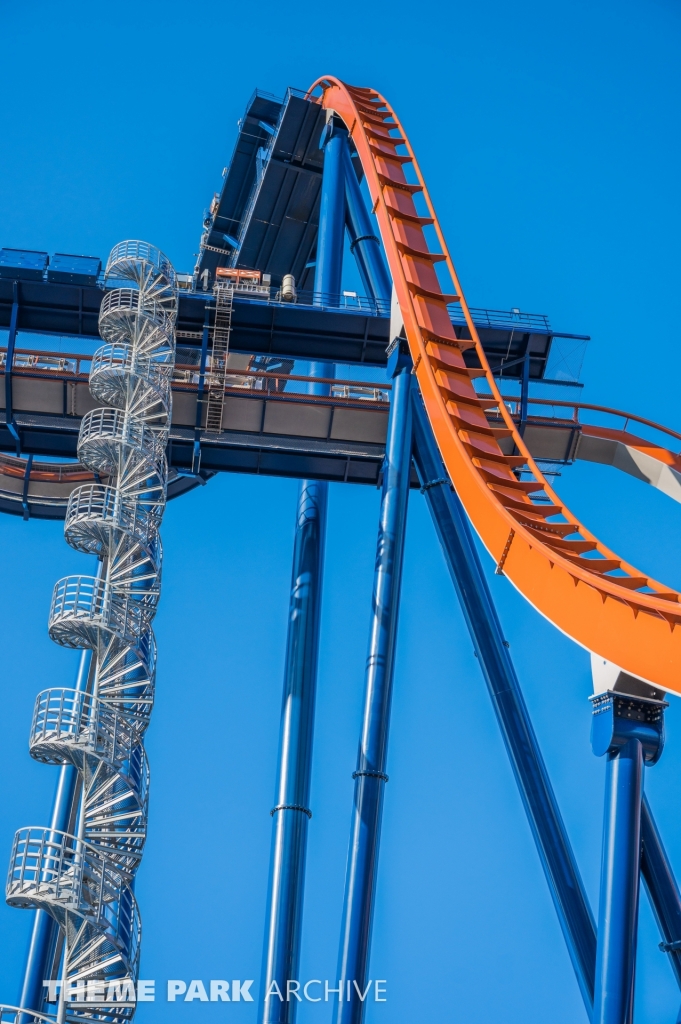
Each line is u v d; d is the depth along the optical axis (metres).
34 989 43.47
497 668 44.38
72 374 50.31
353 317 52.78
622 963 34.34
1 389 50.28
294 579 49.19
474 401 43.59
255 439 52.56
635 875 35.03
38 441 52.56
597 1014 34.25
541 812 41.62
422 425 48.12
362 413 52.38
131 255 49.44
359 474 53.91
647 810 39.12
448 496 47.12
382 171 58.00
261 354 53.53
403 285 49.09
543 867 41.22
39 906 31.44
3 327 51.16
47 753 34.34
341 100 67.00
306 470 53.69
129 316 47.06
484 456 40.09
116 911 34.06
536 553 33.56
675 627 26.52
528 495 41.91
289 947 39.75
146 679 38.25
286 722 44.56
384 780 41.22
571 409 55.53
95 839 34.34
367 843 39.66
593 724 36.66
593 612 29.89
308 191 71.06
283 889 40.81
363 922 38.44
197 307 52.16
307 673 45.94
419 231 55.22
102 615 36.78
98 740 34.31
